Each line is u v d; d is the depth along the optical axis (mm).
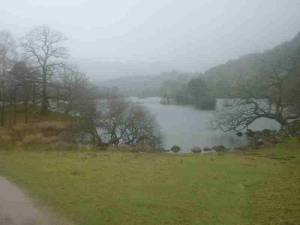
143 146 30125
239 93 38812
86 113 34094
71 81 48406
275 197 13836
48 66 48781
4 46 54344
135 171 18047
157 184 15633
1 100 47750
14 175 17000
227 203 13211
